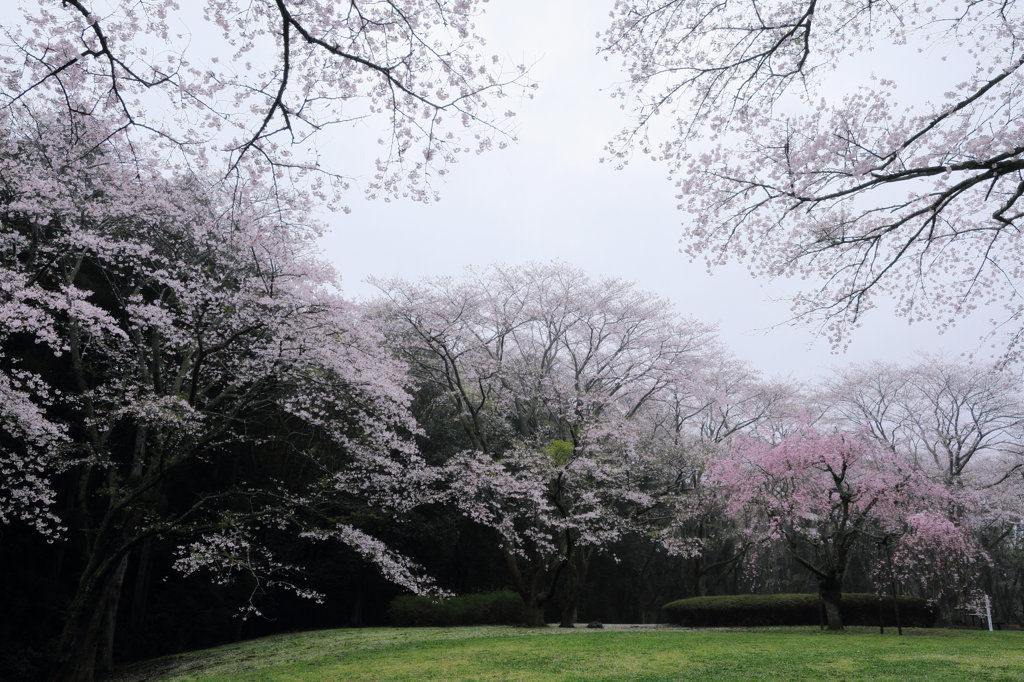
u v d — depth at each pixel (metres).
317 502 13.07
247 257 11.88
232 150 4.97
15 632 12.26
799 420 16.73
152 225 12.16
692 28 5.48
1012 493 19.27
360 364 12.34
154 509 11.79
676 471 20.16
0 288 8.82
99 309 9.69
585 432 16.50
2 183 10.03
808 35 4.94
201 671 10.39
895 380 22.02
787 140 6.32
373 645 11.39
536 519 16.22
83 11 4.05
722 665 8.05
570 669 8.06
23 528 12.68
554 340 19.39
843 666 7.82
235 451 16.61
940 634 12.98
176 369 13.55
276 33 4.87
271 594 17.27
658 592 23.44
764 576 23.25
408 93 4.43
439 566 19.36
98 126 5.99
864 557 23.44
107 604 12.61
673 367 19.20
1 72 5.18
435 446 19.47
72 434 13.66
